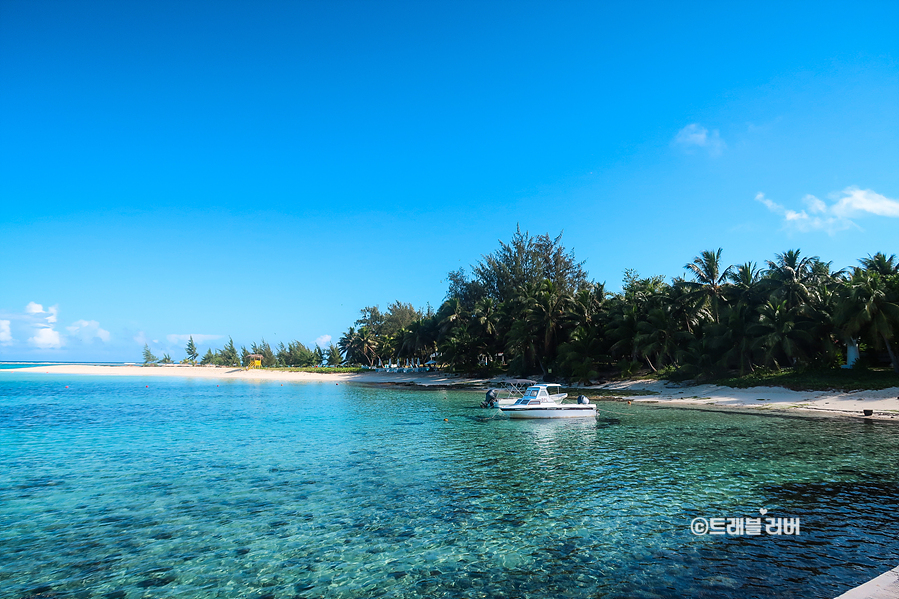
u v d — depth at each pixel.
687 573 9.32
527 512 12.97
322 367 132.88
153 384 88.69
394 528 11.89
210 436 25.88
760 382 39.50
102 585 9.14
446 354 78.12
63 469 18.14
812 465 17.55
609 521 12.22
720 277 47.53
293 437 25.41
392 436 25.58
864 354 38.78
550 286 62.28
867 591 7.53
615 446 22.03
